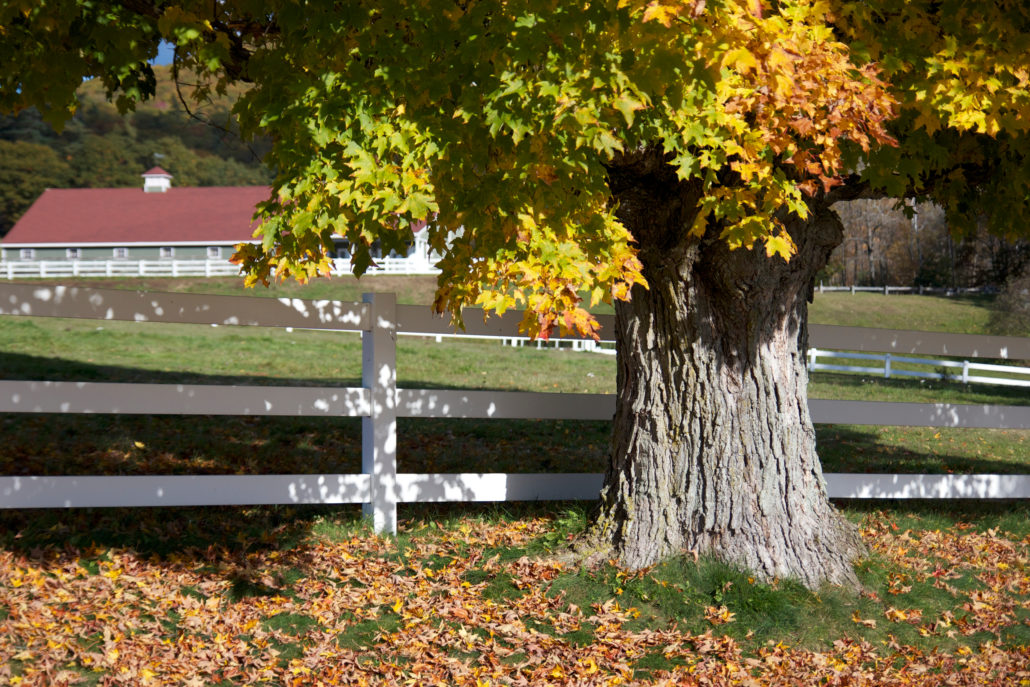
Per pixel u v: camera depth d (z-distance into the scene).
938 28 5.24
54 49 4.76
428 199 3.89
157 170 53.12
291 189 4.05
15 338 17.11
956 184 6.82
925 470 10.12
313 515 7.27
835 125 4.41
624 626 5.71
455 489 7.01
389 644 5.38
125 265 39.44
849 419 7.83
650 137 4.52
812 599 6.05
